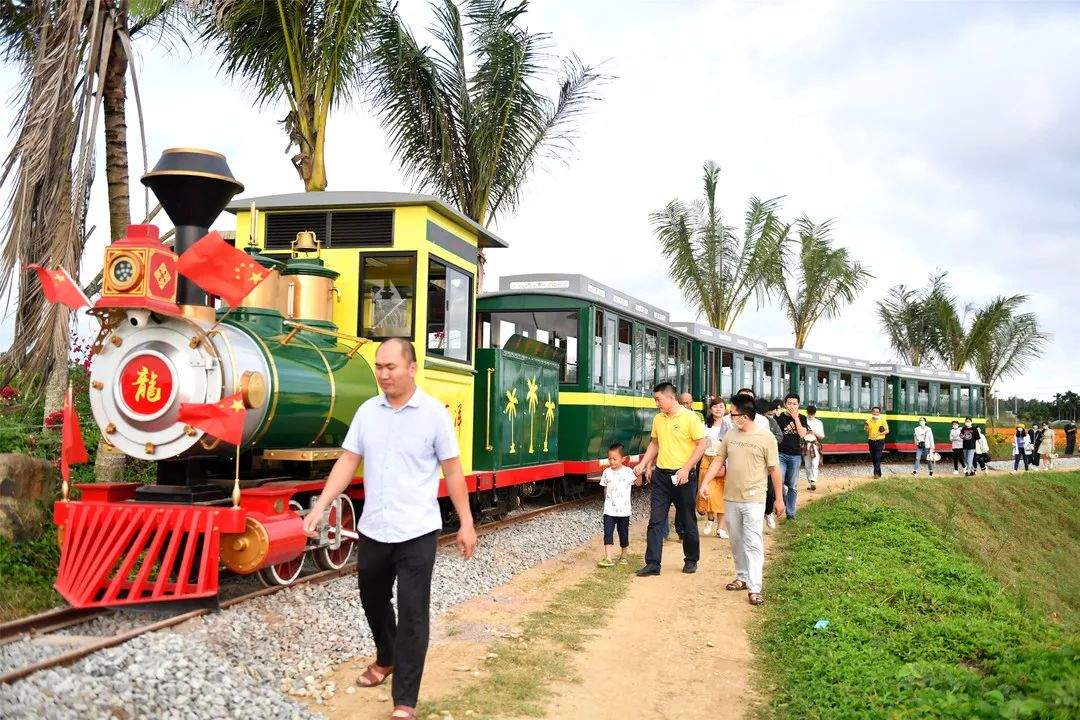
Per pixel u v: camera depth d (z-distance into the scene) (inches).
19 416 409.7
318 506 190.5
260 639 235.5
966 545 687.7
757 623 300.8
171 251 263.6
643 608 315.3
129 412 259.0
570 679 230.2
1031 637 271.1
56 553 299.4
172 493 266.2
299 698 204.8
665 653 260.8
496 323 579.8
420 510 188.1
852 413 1172.5
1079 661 221.3
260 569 272.1
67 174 345.1
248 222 385.4
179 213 275.6
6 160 332.2
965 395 1544.0
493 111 666.2
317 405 305.7
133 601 240.1
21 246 337.4
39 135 331.0
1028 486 1107.3
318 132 492.7
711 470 347.3
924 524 526.3
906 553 425.4
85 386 455.8
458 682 221.0
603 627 286.5
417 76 632.4
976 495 942.4
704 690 229.5
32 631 225.5
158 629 222.5
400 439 188.9
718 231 1142.3
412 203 362.6
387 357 186.5
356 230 370.9
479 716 197.2
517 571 372.8
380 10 530.6
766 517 515.5
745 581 347.9
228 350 265.6
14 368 361.4
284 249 378.0
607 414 588.7
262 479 298.0
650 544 376.2
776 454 334.6
